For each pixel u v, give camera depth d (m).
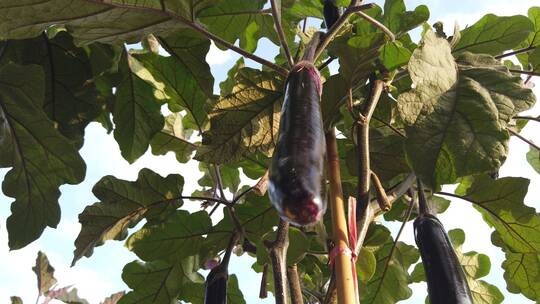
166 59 2.34
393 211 2.26
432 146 1.27
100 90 2.50
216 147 1.83
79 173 2.40
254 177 2.42
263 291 1.81
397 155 1.99
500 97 1.33
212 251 2.16
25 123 2.33
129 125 2.43
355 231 1.24
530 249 1.93
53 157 2.39
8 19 1.68
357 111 1.76
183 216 2.13
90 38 1.82
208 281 1.81
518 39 1.95
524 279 2.07
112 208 2.11
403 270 2.35
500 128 1.28
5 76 2.26
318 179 0.98
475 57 1.50
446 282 1.29
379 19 2.06
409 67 1.34
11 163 2.40
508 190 1.89
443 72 1.37
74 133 2.50
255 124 1.84
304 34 2.28
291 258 1.68
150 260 2.12
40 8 1.66
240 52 1.64
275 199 0.97
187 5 1.70
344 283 1.17
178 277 2.31
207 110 2.24
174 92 2.36
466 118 1.30
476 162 1.24
